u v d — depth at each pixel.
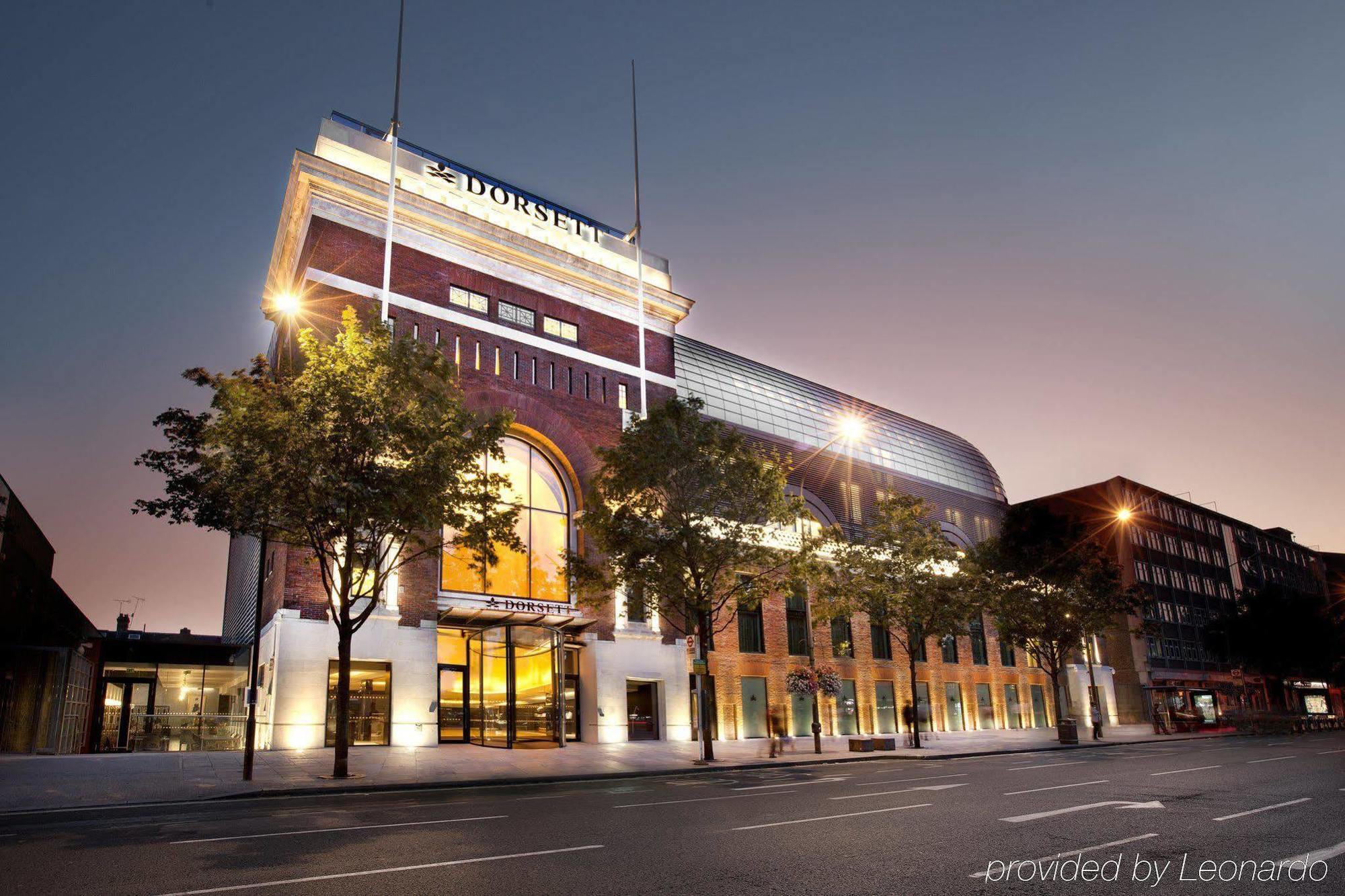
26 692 35.19
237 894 7.88
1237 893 7.71
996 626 46.84
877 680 47.28
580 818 13.14
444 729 31.75
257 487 19.73
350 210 32.53
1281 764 22.94
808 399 53.97
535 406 35.34
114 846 10.73
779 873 8.65
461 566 32.47
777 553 30.20
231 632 45.41
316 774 20.86
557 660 31.73
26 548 36.47
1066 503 74.75
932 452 60.12
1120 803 14.12
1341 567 110.31
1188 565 78.88
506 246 36.31
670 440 28.02
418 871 8.84
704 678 28.05
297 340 30.20
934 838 10.68
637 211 43.56
